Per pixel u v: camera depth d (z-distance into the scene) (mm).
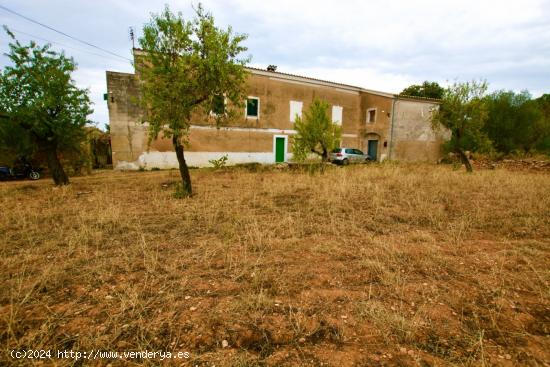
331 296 2529
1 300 2436
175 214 5301
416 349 1885
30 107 7402
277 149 19641
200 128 16750
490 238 4062
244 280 2807
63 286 2686
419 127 22078
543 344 1945
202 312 2270
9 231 4281
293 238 3943
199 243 3807
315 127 13156
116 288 2645
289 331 2062
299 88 20094
